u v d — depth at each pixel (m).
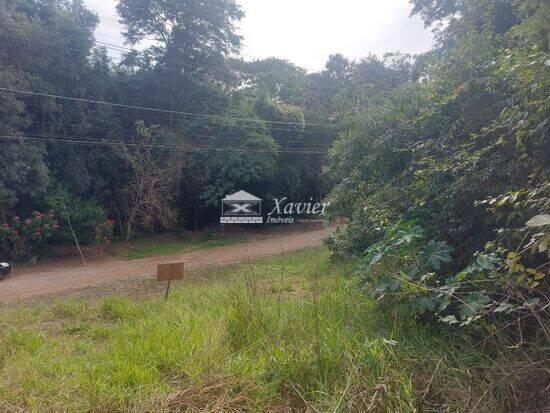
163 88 20.95
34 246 15.48
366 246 6.98
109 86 20.08
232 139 20.88
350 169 8.76
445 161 4.60
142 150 19.84
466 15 7.18
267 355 3.50
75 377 3.54
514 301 3.35
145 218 19.11
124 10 20.97
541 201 2.90
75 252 16.89
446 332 3.61
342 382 3.07
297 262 12.95
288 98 27.61
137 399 3.05
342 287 5.87
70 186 17.52
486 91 4.35
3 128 13.69
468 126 4.57
